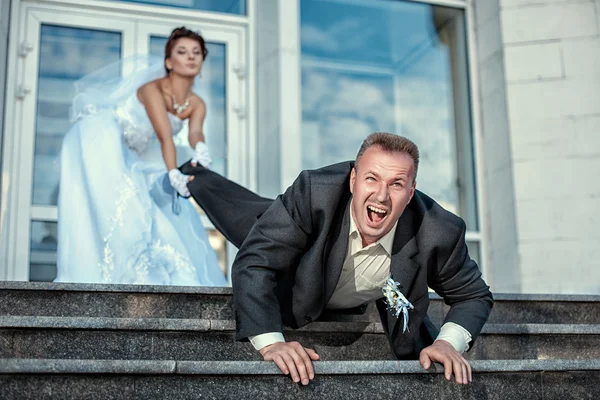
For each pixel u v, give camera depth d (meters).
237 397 2.46
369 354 3.24
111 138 4.86
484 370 2.69
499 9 6.70
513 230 6.37
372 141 2.72
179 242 4.86
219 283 4.98
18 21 6.07
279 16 6.46
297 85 6.38
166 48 5.19
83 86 5.08
